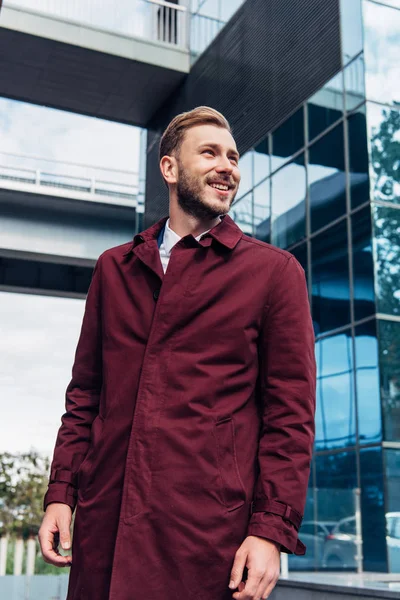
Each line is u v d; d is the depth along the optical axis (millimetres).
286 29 14125
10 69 17859
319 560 10195
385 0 12258
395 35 12172
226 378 1759
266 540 1628
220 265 1854
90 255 21250
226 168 1940
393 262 11109
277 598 6539
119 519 1685
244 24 15719
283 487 1669
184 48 18094
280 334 1814
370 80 11727
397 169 11578
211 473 1682
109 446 1773
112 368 1854
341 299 11555
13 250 20672
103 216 21641
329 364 11625
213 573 1646
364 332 10938
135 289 1906
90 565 1733
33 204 21016
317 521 10438
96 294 2025
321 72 12867
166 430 1705
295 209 13055
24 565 25344
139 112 19734
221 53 16594
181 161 1976
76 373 2057
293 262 1908
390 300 10914
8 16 16484
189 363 1759
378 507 10000
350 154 11797
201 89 17250
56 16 16953
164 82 18375
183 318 1794
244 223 14641
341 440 11016
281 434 1738
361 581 6137
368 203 11211
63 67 17766
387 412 10391
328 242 12062
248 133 15000
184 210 1987
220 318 1792
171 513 1656
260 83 14789
